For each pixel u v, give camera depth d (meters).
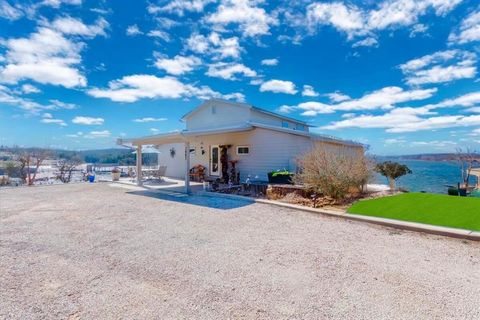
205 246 5.43
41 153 30.34
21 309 3.22
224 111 17.95
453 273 4.01
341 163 9.80
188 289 3.66
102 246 5.53
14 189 15.30
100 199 11.58
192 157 19.77
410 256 4.70
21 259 4.85
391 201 8.70
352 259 4.61
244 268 4.33
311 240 5.69
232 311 3.11
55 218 8.12
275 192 10.98
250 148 15.48
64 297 3.50
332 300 3.32
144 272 4.24
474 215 6.61
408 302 3.24
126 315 3.06
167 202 10.63
